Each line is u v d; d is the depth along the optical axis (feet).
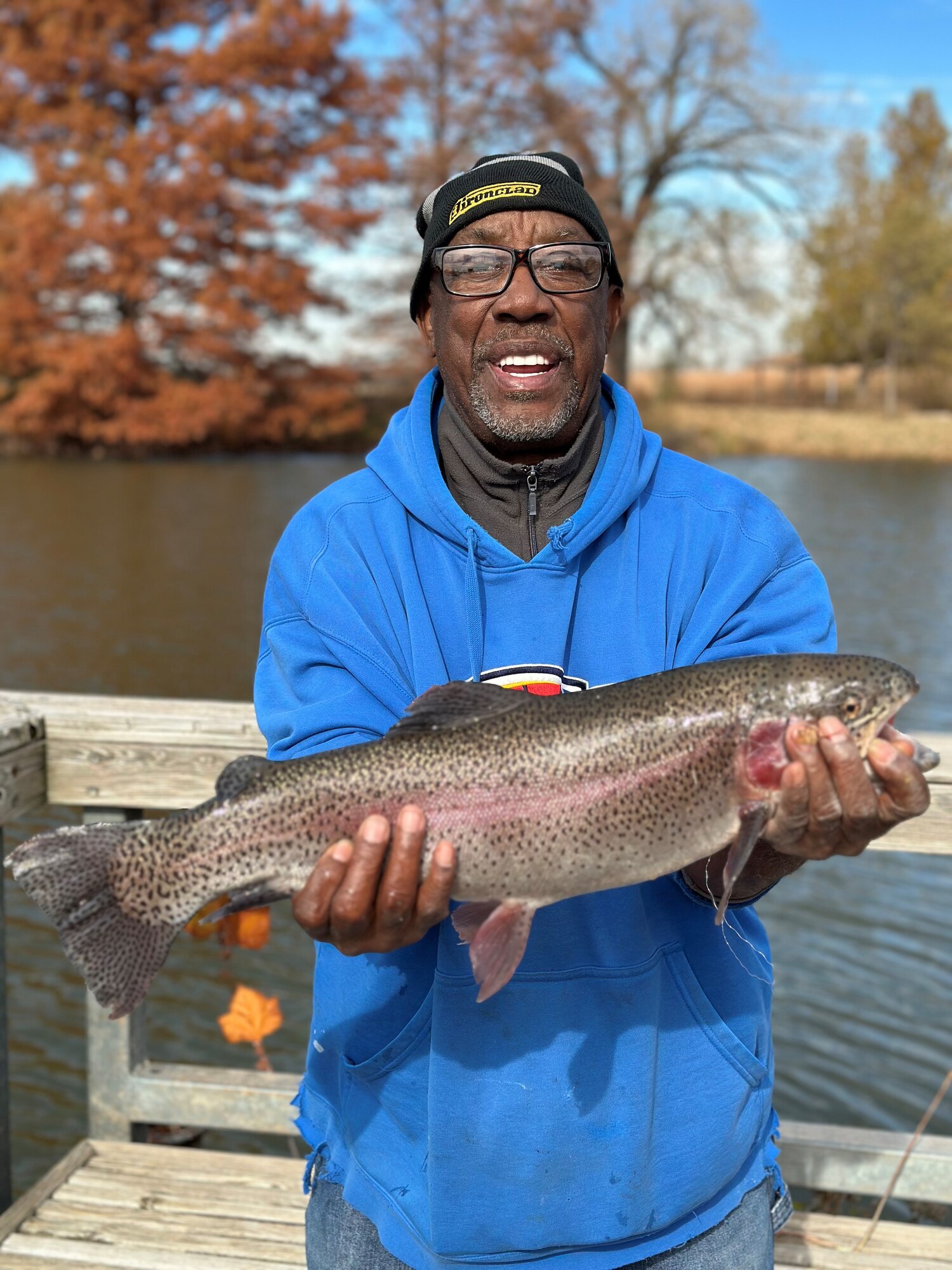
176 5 135.33
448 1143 7.13
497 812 6.78
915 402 219.82
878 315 208.64
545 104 145.48
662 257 148.46
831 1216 10.61
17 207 130.31
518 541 7.88
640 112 150.71
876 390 246.88
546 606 7.63
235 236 133.59
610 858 6.84
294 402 136.77
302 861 6.93
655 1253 7.27
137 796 11.08
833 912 23.18
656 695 6.94
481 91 144.36
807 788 6.23
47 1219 10.39
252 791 6.96
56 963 21.25
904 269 203.00
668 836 6.84
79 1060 18.22
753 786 6.68
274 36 130.82
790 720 6.69
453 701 6.98
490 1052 7.10
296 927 23.02
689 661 7.60
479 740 6.89
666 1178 7.28
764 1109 7.76
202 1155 11.30
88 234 124.98
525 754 6.84
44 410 125.80
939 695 36.24
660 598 7.73
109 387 126.21
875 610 50.16
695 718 6.80
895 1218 13.84
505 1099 7.06
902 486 103.19
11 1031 18.92
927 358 209.46
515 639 7.60
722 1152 7.41
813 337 225.15
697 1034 7.39
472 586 7.62
